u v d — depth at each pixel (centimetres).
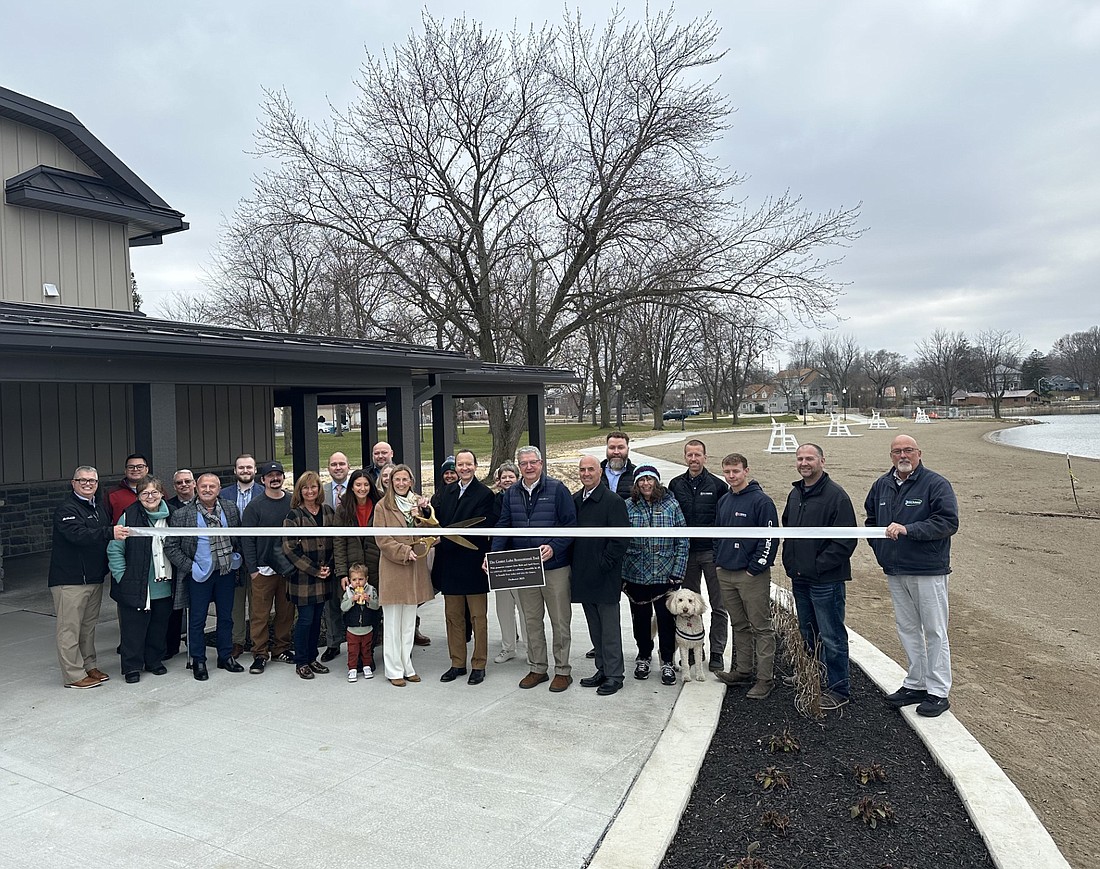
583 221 2362
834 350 11262
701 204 2242
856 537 521
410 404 1122
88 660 633
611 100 2347
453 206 2466
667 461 2808
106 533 624
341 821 402
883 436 4559
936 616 516
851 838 375
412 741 502
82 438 1107
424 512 632
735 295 2247
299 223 2392
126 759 480
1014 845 358
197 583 632
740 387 8281
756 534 535
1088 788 462
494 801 421
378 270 2439
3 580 1014
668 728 506
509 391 1634
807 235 2186
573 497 615
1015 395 11869
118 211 1220
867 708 541
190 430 1168
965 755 450
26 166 1159
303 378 905
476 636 620
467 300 2494
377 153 2352
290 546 629
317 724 533
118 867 364
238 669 652
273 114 2317
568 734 509
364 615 623
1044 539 1327
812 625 573
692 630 582
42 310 846
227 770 463
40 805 423
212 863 366
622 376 6006
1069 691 623
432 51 2338
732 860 361
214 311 4247
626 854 361
